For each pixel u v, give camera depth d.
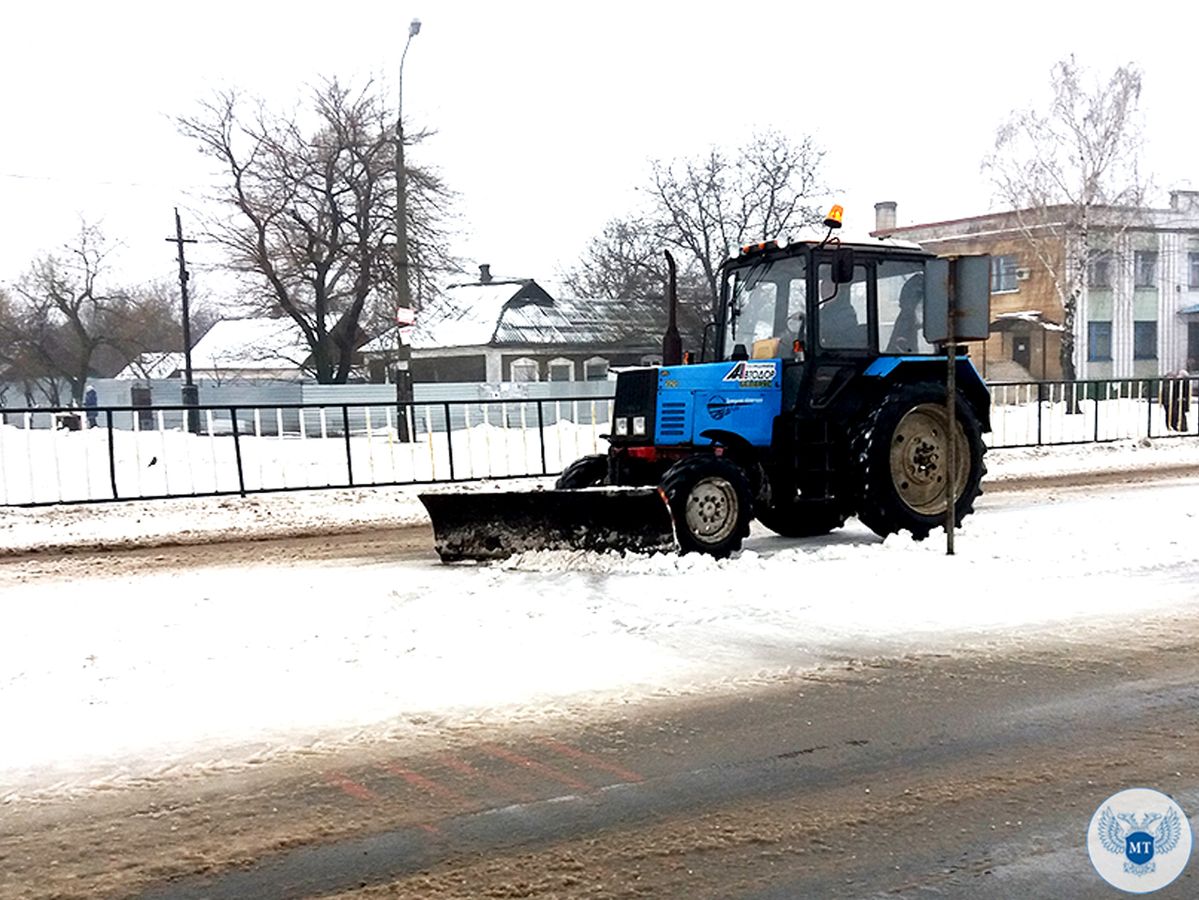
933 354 9.99
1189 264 45.91
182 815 4.10
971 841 3.79
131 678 5.73
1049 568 8.18
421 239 32.25
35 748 4.78
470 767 4.51
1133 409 20.72
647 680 5.62
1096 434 19.89
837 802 4.13
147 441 15.88
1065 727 4.91
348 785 4.34
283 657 6.07
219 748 4.75
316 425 19.38
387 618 6.91
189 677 5.73
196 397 30.52
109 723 5.07
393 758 4.62
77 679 5.73
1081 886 3.48
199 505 13.55
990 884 3.49
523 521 8.92
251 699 5.37
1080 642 6.29
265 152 31.89
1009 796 4.16
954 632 6.52
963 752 4.62
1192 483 14.75
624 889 3.49
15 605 7.96
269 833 3.94
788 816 4.01
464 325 43.97
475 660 5.98
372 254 31.64
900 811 4.04
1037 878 3.53
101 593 8.43
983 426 10.32
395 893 3.49
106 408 13.57
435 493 9.03
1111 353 44.00
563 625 6.67
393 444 15.25
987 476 16.36
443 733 4.90
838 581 7.78
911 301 9.93
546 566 8.61
